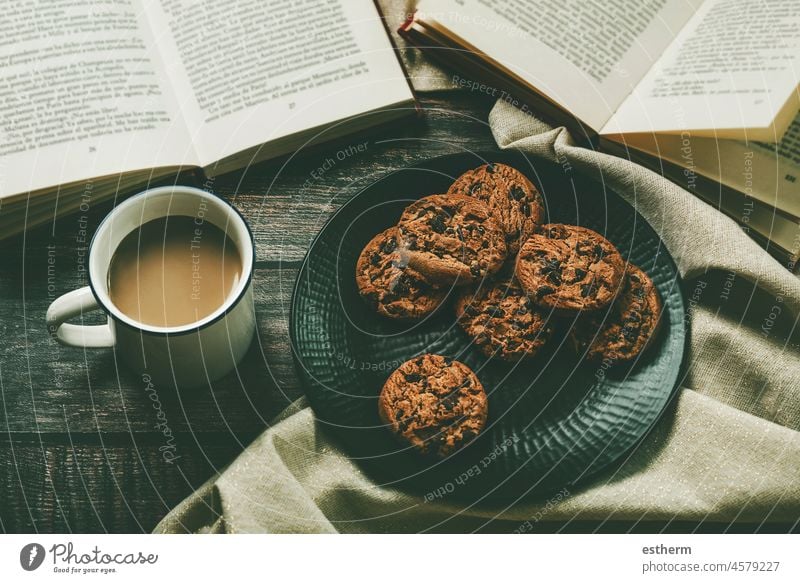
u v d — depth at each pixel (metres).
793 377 0.62
